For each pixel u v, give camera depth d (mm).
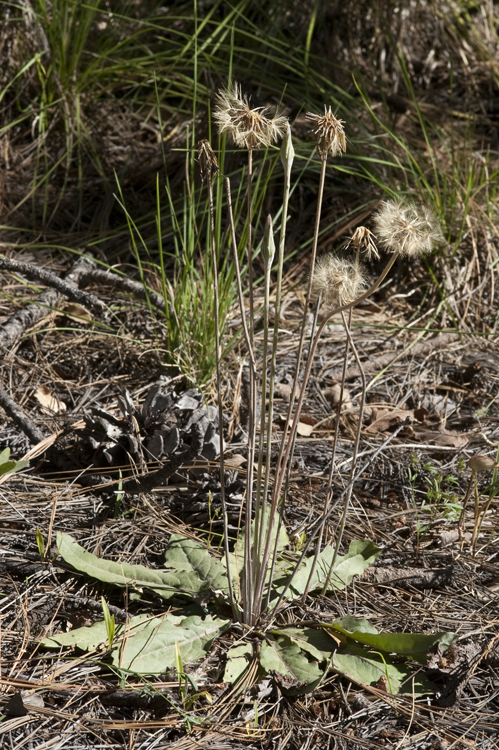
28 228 3734
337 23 4906
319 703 1567
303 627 1749
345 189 3871
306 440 2533
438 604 1882
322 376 2916
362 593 1897
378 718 1539
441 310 3436
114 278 3221
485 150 4598
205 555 1912
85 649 1600
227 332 2980
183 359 2721
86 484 2209
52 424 2457
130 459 2178
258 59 4512
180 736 1465
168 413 2350
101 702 1518
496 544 2117
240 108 1412
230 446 2424
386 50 5152
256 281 3406
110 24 4508
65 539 1844
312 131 1395
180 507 2182
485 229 3637
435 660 1644
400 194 3605
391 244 1414
